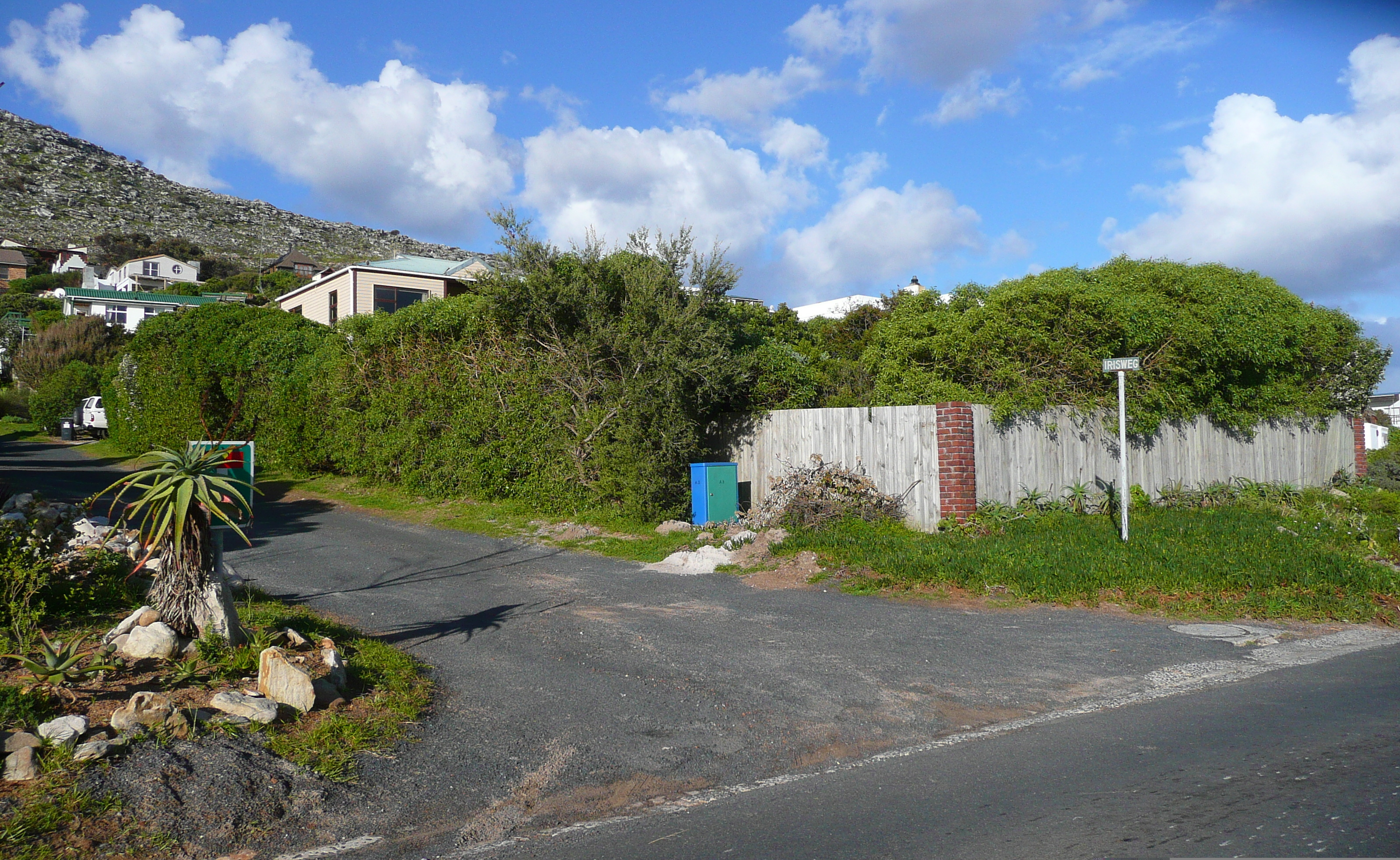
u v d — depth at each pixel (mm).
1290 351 15320
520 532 13781
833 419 13727
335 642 6820
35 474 22016
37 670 4906
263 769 4324
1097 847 3568
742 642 7402
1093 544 10570
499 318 15734
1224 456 15758
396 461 18078
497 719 5484
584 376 15062
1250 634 7605
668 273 14562
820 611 8578
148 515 6102
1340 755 4629
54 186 147500
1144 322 13148
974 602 8875
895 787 4391
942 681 6328
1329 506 14633
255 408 22797
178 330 25516
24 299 73938
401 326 18078
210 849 3725
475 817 4137
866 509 12320
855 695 6012
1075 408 13414
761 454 15086
